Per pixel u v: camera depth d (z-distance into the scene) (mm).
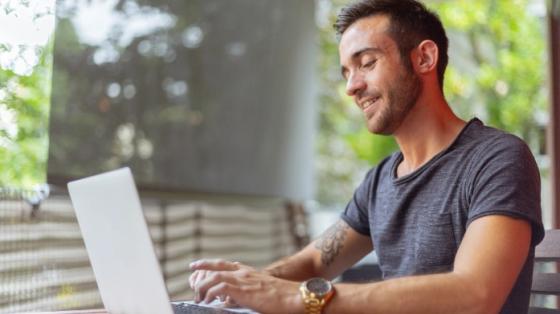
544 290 1593
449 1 5613
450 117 1597
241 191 4398
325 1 6211
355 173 6469
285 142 4910
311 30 5230
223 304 1455
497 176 1367
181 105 3809
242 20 4348
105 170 3244
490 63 6180
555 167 2916
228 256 4461
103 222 1266
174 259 3900
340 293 1243
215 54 4082
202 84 3973
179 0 3750
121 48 3334
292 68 4961
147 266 1175
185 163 3852
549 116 2967
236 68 4305
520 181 1352
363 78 1604
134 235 1183
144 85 3510
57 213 2936
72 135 3029
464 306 1205
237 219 4582
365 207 1784
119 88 3328
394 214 1594
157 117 3613
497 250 1262
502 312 1382
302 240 5156
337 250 1810
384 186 1688
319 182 6355
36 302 2799
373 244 1708
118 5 3283
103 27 3201
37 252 2812
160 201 3781
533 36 6082
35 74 2902
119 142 3338
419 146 1595
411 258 1547
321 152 6395
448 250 1474
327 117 6414
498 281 1234
